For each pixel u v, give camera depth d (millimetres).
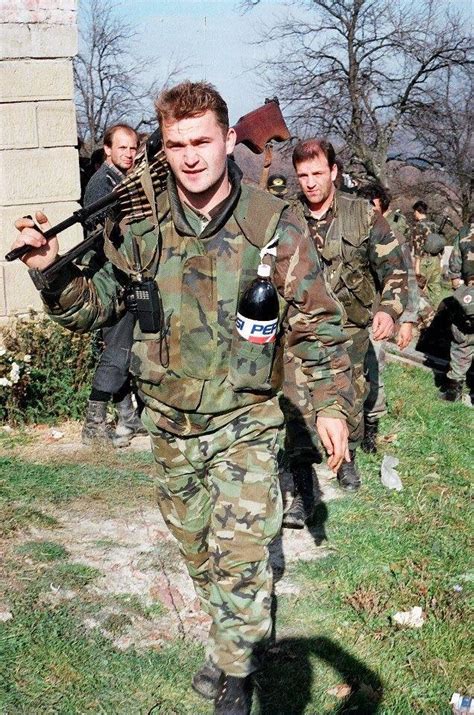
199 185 2863
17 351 6520
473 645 3842
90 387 6570
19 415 6359
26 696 3291
